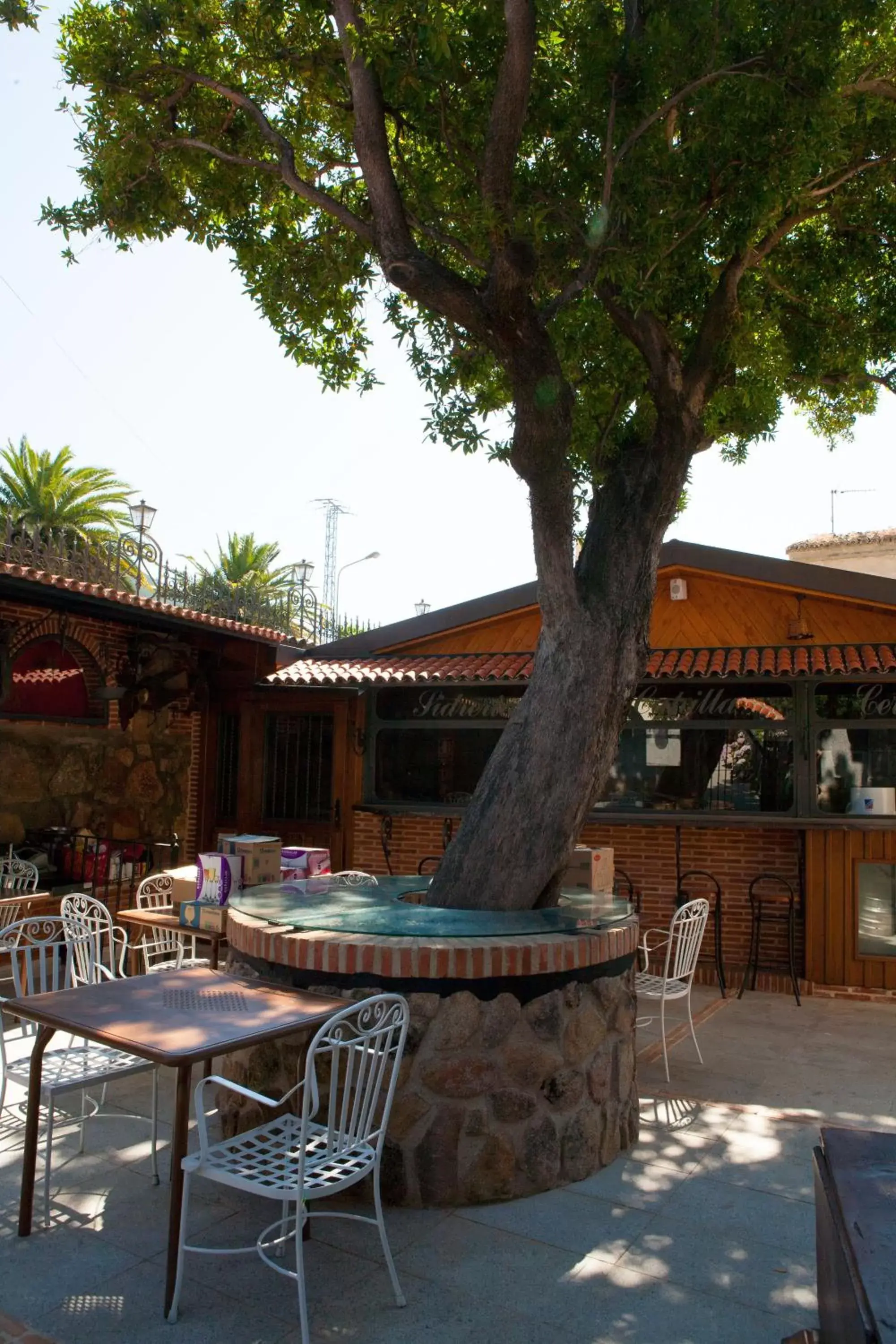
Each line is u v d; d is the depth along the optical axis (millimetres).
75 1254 3721
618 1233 3977
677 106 6199
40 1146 4738
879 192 7473
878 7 5746
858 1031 7410
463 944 4340
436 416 7402
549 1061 4402
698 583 9750
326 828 10727
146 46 6473
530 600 10273
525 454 5344
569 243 6426
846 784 8984
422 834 10344
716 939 8969
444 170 7211
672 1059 6625
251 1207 4145
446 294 5258
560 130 6156
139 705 10242
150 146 6648
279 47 6668
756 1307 3443
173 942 6879
